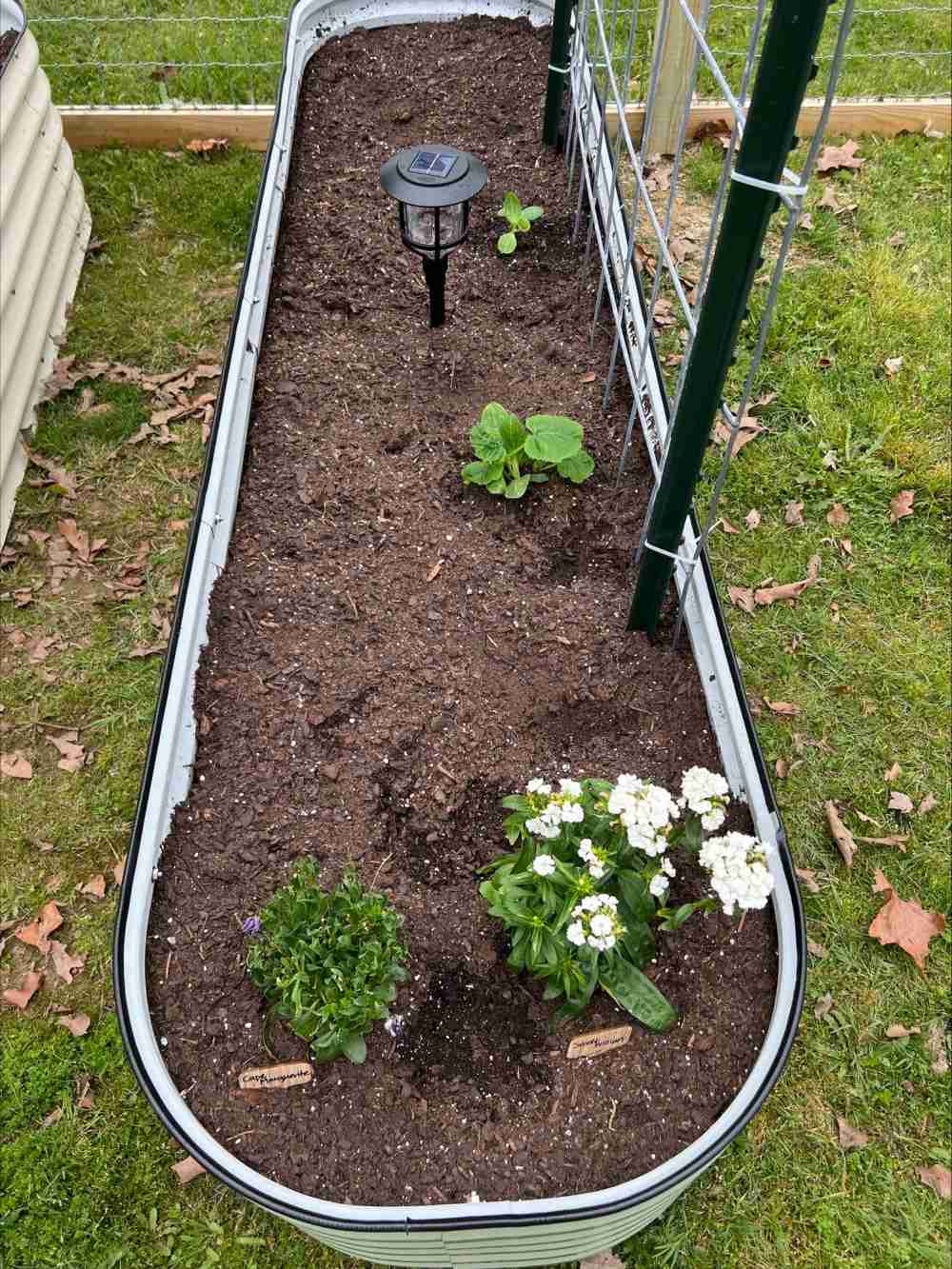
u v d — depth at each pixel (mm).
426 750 2285
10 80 3508
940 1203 2205
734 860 1639
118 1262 2127
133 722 2920
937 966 2523
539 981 1947
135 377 3742
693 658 2416
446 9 4402
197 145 4598
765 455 3512
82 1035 2398
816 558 3232
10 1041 2389
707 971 1933
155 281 4105
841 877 2652
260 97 4828
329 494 2746
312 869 1882
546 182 3732
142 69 4930
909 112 4676
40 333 3656
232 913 2006
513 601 2561
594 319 3098
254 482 2750
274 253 3283
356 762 2258
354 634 2473
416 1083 1824
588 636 2480
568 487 2801
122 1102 2314
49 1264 2127
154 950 1944
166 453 3545
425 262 2945
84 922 2572
